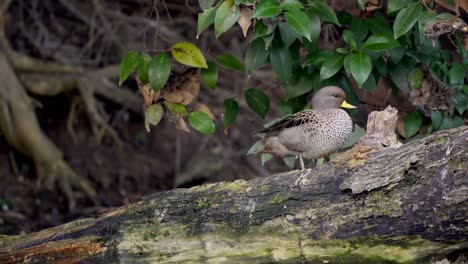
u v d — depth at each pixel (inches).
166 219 335.3
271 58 359.6
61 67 766.5
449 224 280.4
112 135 784.3
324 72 352.8
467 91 371.6
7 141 728.3
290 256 316.5
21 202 717.9
